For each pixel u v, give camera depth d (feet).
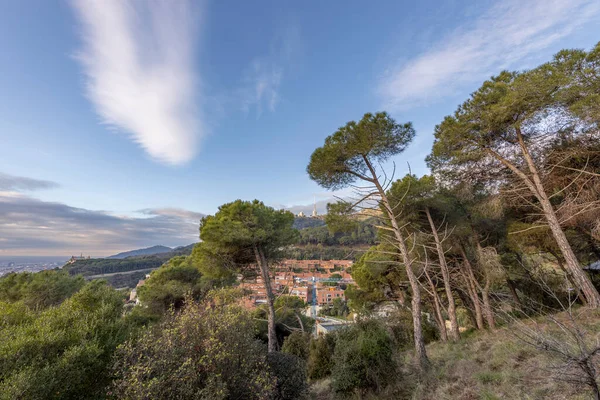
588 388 8.11
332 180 28.58
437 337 44.57
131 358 12.77
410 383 18.44
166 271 56.03
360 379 18.17
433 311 50.65
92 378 14.87
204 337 14.01
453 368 18.69
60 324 16.16
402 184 34.17
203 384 12.44
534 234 31.42
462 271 39.86
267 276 37.63
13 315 17.13
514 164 29.45
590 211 25.35
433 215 36.42
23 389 10.66
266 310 49.16
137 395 10.86
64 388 12.75
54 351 13.98
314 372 27.04
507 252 38.32
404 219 34.99
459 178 31.68
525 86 22.79
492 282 34.73
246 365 14.14
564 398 10.08
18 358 12.23
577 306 25.82
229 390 12.84
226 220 36.19
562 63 22.15
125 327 19.42
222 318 15.34
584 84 20.97
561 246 24.03
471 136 27.86
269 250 41.04
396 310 42.39
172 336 13.38
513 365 14.93
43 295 42.52
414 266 37.86
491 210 30.86
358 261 46.29
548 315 7.59
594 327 13.37
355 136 25.22
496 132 27.35
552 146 26.89
